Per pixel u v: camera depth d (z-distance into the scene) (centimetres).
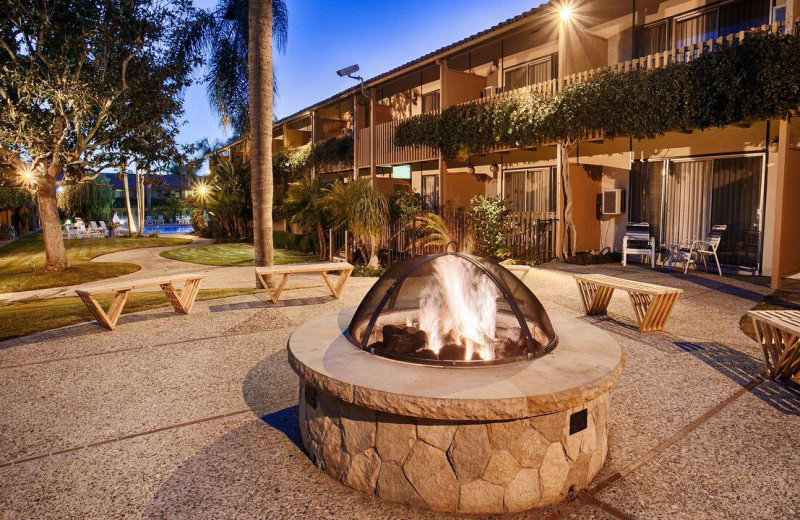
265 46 883
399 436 274
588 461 292
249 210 2600
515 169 1489
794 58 756
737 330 614
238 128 1723
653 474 304
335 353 338
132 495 285
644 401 409
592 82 1053
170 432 365
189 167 1567
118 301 651
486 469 265
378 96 1986
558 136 1136
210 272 1412
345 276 825
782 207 809
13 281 1324
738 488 287
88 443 348
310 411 322
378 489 282
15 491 290
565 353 337
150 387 452
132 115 1389
